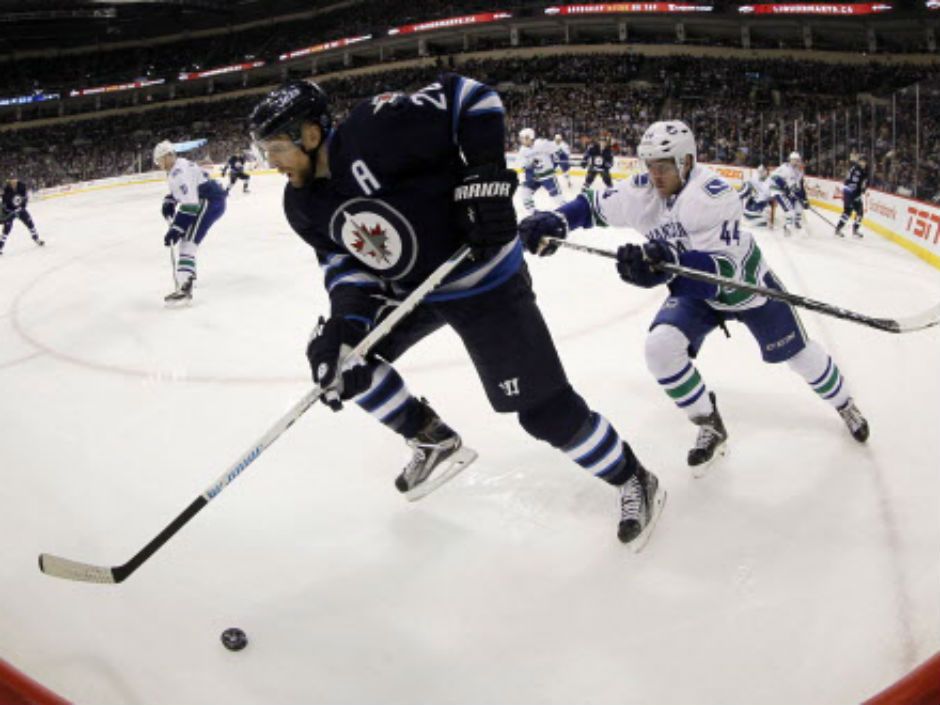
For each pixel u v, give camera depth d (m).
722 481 3.16
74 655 2.44
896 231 9.00
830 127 12.97
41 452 4.00
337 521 3.11
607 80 26.48
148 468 3.74
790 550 2.68
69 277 8.63
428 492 2.99
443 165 2.32
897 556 2.60
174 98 35.16
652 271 2.81
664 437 3.57
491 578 2.67
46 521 3.29
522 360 2.52
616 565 2.68
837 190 12.04
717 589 2.52
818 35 25.27
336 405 2.30
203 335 5.88
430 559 2.80
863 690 2.07
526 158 10.91
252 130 2.22
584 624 2.42
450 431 2.91
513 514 3.03
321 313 6.34
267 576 2.78
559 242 2.99
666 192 2.99
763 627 2.33
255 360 5.23
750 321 3.21
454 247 2.42
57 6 34.28
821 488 3.05
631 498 2.78
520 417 2.68
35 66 37.62
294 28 34.59
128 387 4.88
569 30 27.86
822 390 3.30
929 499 2.92
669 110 23.52
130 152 31.31
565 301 6.07
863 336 4.84
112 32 37.31
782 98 23.08
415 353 5.04
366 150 2.21
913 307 5.73
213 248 9.58
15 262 10.17
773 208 9.79
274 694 2.23
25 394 4.90
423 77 30.02
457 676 2.25
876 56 23.92
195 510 2.34
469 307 2.48
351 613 2.55
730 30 26.30
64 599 2.72
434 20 29.42
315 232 2.52
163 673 2.34
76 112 36.59
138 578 2.81
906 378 4.12
